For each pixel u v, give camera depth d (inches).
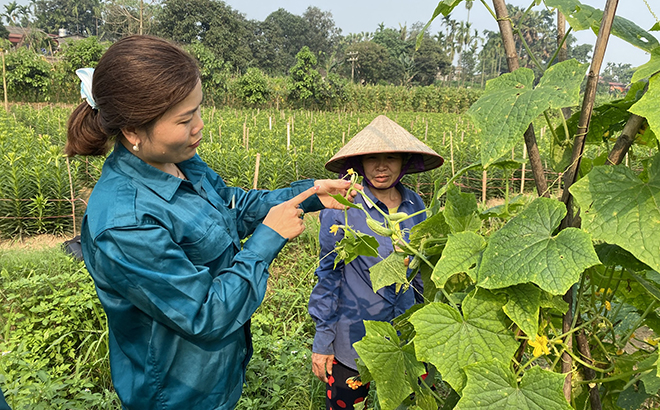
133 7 2161.7
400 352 44.8
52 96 1228.5
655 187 31.6
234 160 387.9
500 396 34.2
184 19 2363.4
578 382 42.5
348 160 90.5
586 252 31.0
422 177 377.1
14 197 293.4
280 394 116.3
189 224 52.8
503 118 31.5
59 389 115.3
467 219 47.3
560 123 47.1
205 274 49.0
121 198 48.9
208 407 53.7
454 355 37.7
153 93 44.4
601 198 32.7
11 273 190.9
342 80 1513.3
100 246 46.4
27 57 1121.4
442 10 39.1
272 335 146.2
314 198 73.6
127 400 53.1
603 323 46.3
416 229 48.2
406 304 86.0
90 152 53.1
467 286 47.1
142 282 46.0
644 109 28.9
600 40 32.3
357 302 84.3
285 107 1414.9
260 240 54.4
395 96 1672.0
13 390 104.1
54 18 3356.3
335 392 87.7
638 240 30.4
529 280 32.0
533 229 34.8
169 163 58.7
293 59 3511.3
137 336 52.2
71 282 178.1
